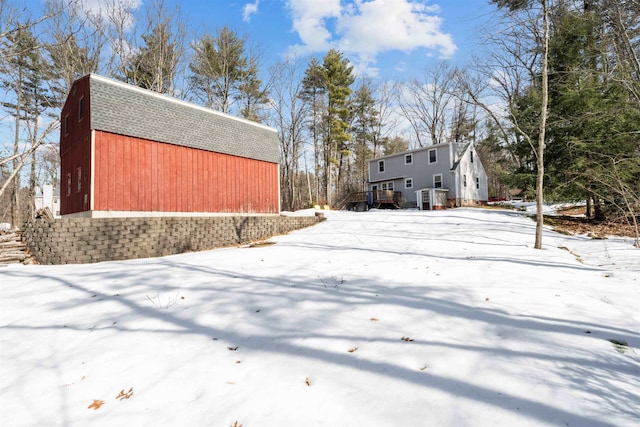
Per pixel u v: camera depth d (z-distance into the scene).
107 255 8.80
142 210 11.41
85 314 4.04
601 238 10.66
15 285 5.38
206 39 26.67
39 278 5.83
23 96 20.66
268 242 11.79
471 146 26.61
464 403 2.08
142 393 2.40
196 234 11.09
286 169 34.12
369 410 2.06
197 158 13.35
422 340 2.99
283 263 7.01
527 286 4.64
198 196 13.28
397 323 3.40
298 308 3.96
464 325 3.30
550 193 14.76
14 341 3.35
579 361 2.56
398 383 2.33
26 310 4.22
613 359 2.59
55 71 18.33
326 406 2.12
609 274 5.38
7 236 8.80
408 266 6.32
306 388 2.33
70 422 2.12
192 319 3.77
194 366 2.74
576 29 13.05
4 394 2.45
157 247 9.95
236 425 1.98
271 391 2.32
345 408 2.09
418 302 4.01
